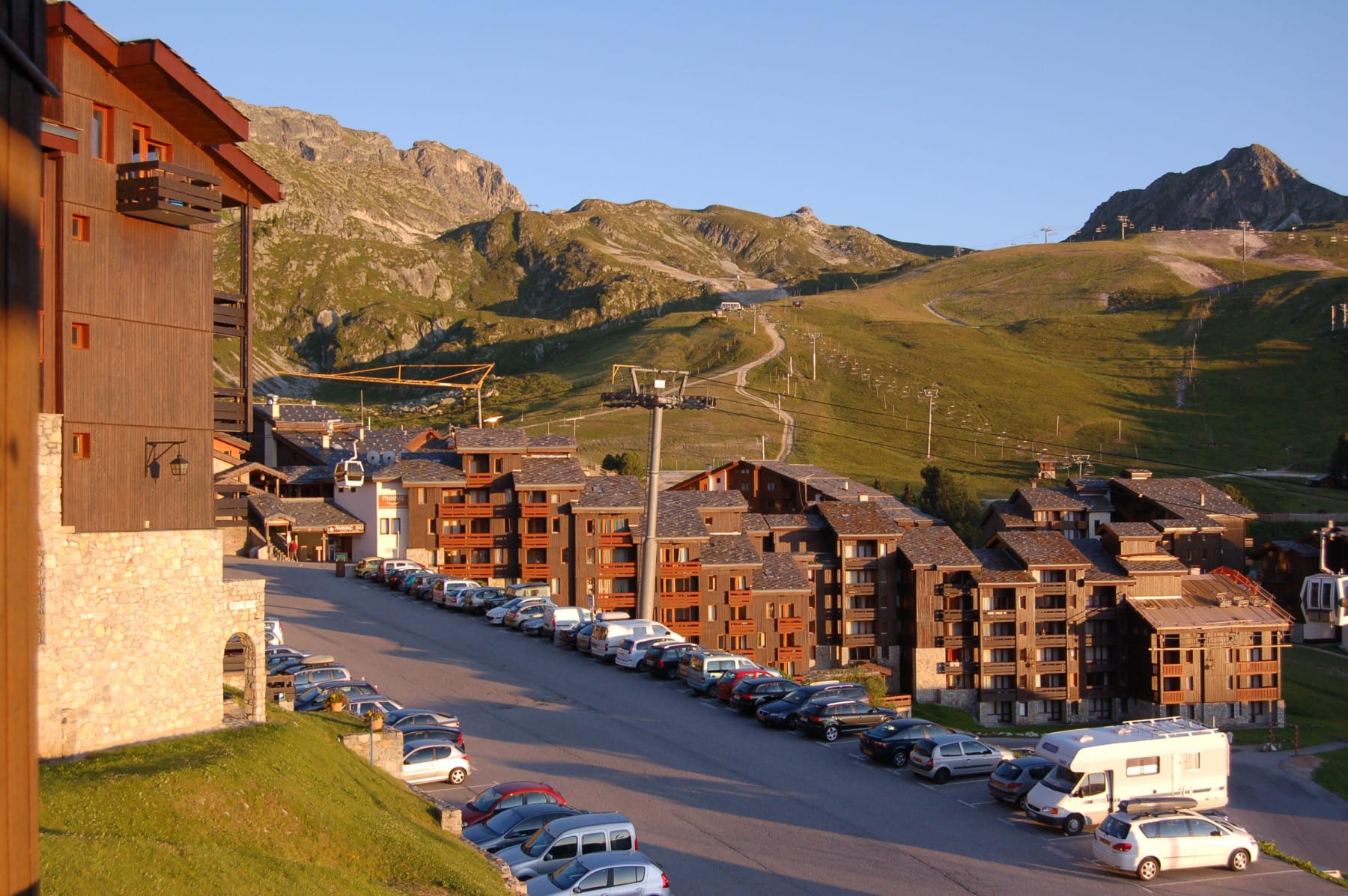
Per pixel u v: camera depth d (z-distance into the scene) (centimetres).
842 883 3925
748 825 4438
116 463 3366
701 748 5403
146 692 3369
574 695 6212
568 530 9925
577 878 3284
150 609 3394
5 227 848
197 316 3659
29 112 880
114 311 3384
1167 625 10862
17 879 856
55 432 3177
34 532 885
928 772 5138
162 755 3130
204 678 3550
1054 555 11219
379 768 3975
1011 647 11025
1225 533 14662
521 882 3356
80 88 3303
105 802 2678
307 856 2886
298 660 5747
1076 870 4241
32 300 884
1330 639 13338
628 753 5231
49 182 3241
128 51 3359
